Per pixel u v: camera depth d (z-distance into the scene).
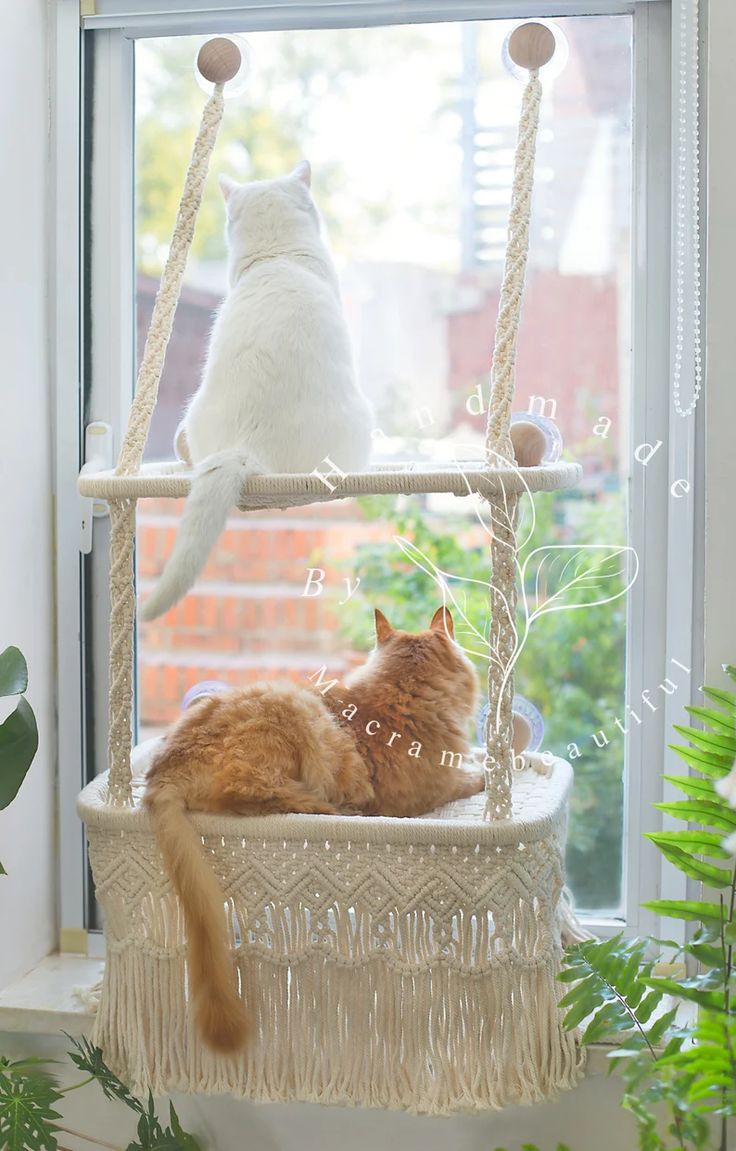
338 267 1.37
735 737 0.98
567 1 1.26
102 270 1.38
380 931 1.03
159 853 1.06
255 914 1.05
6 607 1.25
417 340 1.38
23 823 1.30
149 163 1.39
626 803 1.34
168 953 1.06
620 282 1.32
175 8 1.31
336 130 1.37
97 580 1.39
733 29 1.03
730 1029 0.83
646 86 1.27
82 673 1.38
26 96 1.29
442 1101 1.02
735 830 0.98
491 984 1.02
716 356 1.05
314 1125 1.16
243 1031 1.00
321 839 1.02
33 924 1.33
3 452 1.24
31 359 1.31
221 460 1.03
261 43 1.36
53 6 1.33
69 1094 1.21
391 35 1.34
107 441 1.37
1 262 1.23
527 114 1.07
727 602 1.06
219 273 1.41
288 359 1.09
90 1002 1.20
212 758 1.06
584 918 1.36
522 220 1.06
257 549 1.45
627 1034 1.08
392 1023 1.03
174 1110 1.12
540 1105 1.12
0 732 1.07
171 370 1.42
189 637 1.46
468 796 1.20
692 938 1.02
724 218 1.04
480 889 1.01
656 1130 1.04
